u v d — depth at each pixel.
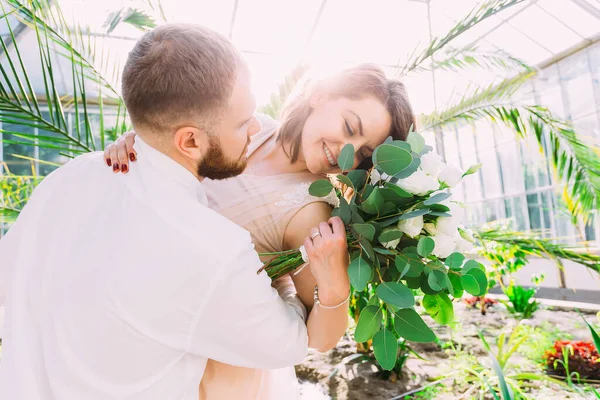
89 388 0.85
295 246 1.22
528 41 10.76
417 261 1.04
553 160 4.04
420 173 1.08
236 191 1.30
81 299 0.86
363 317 1.02
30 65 9.46
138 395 0.87
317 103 1.36
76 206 0.98
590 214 4.13
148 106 0.92
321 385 3.79
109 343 0.85
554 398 3.17
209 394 1.14
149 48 0.92
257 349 0.92
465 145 13.78
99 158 1.08
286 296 1.24
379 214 1.10
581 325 5.25
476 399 3.19
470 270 1.07
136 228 0.89
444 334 4.98
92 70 2.66
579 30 9.93
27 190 3.16
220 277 0.85
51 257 0.94
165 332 0.87
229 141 0.97
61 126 2.45
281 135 1.42
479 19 3.22
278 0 8.58
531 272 9.48
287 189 1.25
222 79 0.91
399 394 3.50
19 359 0.88
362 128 1.30
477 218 13.60
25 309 0.92
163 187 0.94
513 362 4.04
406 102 1.37
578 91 10.71
